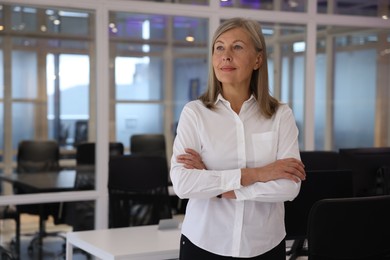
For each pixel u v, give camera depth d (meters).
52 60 8.00
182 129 2.57
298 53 6.37
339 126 6.86
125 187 4.57
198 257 2.49
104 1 5.39
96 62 5.46
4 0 5.16
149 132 9.06
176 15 5.72
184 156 2.50
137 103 8.93
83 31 7.53
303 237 3.59
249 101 2.58
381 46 6.97
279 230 2.54
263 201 2.45
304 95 6.40
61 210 5.60
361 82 6.93
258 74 2.60
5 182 6.57
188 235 2.52
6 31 7.82
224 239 2.47
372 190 4.24
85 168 5.89
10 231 5.63
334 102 6.77
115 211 4.52
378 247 2.89
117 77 8.73
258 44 2.56
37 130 8.11
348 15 6.46
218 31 2.57
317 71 6.60
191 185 2.45
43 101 8.11
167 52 8.92
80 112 8.01
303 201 3.59
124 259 3.24
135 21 7.45
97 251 3.39
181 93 9.20
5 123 8.01
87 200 5.57
